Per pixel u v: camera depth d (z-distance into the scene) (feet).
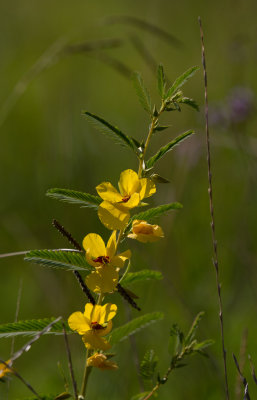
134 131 25.70
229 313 17.10
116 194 7.16
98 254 7.19
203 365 14.25
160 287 16.69
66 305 16.52
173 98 7.47
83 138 22.94
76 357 15.97
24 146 23.85
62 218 19.56
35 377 15.69
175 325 8.45
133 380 14.34
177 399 13.97
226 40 26.96
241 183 21.43
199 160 21.70
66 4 37.22
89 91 27.68
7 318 18.52
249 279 17.35
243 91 22.21
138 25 17.38
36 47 33.35
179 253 18.56
